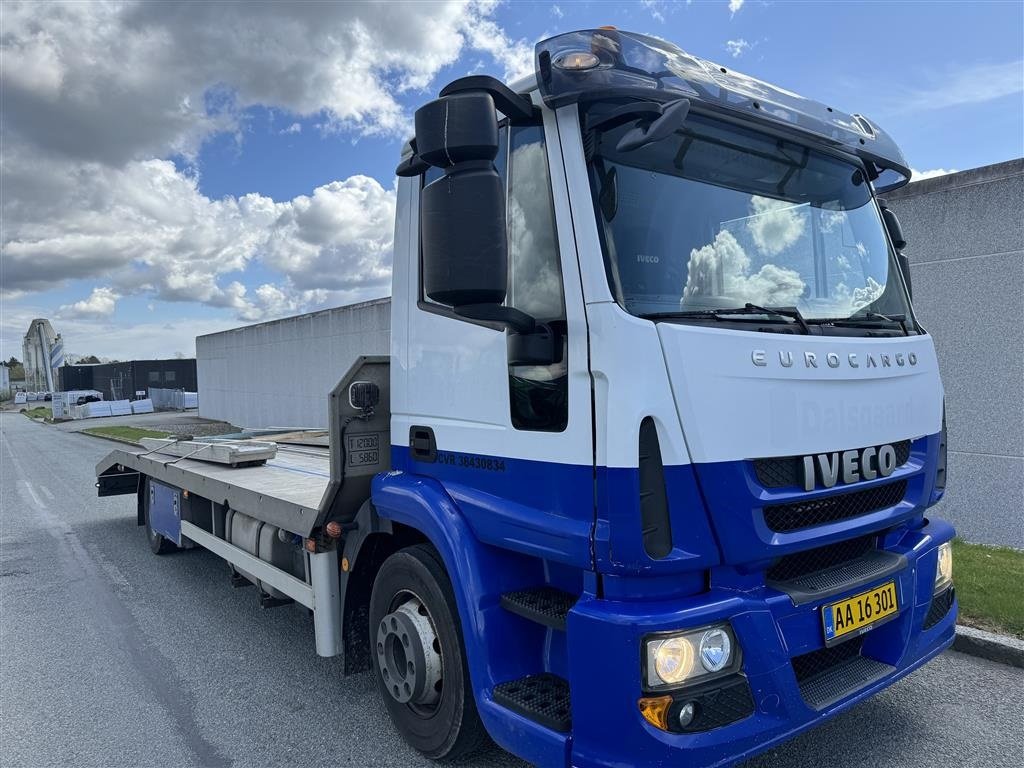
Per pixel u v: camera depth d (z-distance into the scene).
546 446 2.48
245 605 5.89
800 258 2.92
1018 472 5.96
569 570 2.67
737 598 2.30
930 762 3.10
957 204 6.21
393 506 3.25
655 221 2.49
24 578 6.92
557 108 2.45
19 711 4.04
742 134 2.79
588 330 2.33
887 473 2.72
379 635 3.36
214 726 3.79
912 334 3.11
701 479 2.23
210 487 5.47
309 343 17.02
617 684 2.16
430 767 3.27
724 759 2.19
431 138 2.26
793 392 2.43
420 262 3.25
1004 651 4.04
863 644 2.83
